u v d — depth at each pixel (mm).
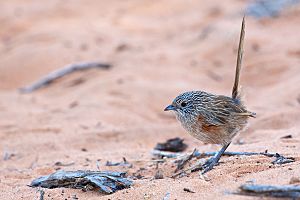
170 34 25469
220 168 8875
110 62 21109
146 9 29484
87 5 29812
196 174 9125
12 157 12344
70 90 18766
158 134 14078
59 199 8570
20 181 10180
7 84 20188
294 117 13859
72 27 25797
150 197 8133
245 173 8461
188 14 28312
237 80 9617
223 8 27953
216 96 9398
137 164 10562
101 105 16484
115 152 12000
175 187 8305
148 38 24938
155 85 18266
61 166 11031
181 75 19547
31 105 17188
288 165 8492
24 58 21469
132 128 14352
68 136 13711
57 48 22125
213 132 9172
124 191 8461
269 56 20438
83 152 12453
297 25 23797
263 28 23781
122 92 17719
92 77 19750
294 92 16453
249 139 12094
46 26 25969
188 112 9273
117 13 28641
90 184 8945
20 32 25797
